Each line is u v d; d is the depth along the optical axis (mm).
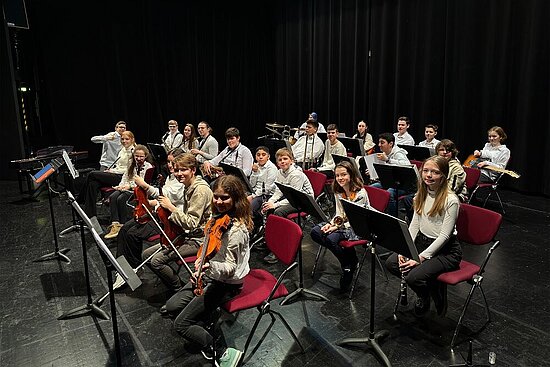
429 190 2979
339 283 3684
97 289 3600
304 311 3219
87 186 5301
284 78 11164
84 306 3227
